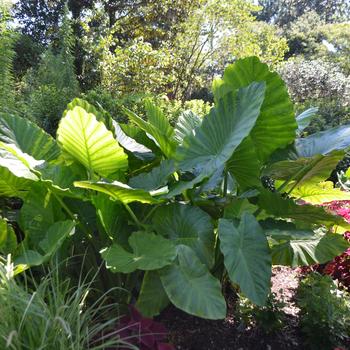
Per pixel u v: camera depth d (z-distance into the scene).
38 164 2.35
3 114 2.69
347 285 2.80
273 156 2.79
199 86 12.42
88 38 9.70
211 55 10.68
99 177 2.42
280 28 23.53
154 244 2.04
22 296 1.65
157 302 2.05
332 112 7.87
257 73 2.64
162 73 8.47
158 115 3.19
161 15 11.08
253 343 2.30
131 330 1.76
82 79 8.84
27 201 2.36
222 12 9.83
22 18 13.59
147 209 2.47
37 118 4.84
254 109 2.21
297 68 11.70
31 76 7.48
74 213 2.47
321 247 2.61
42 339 1.45
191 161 2.39
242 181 2.55
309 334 2.29
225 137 2.35
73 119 2.05
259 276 1.96
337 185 5.04
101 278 2.40
